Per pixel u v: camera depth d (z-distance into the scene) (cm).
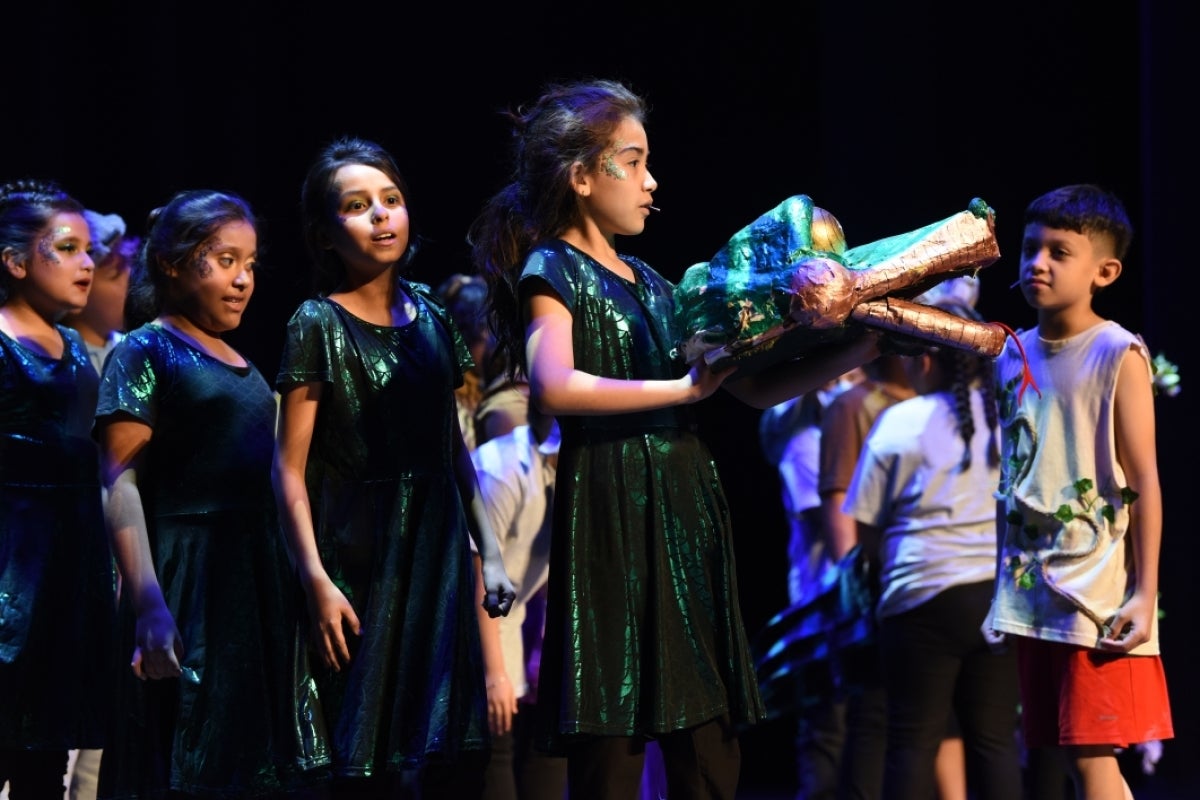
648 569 580
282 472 644
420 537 655
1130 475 721
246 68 1517
